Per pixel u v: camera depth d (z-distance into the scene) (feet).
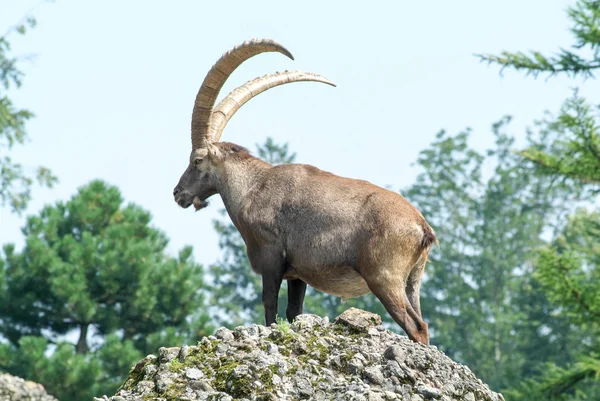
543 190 603.67
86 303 343.05
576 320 249.34
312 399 102.68
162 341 333.83
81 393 313.94
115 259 351.05
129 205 385.91
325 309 521.65
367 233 121.08
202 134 136.77
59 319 355.56
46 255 356.38
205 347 111.14
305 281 127.03
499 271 580.30
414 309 122.62
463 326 554.87
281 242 126.72
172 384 105.70
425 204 611.47
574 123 256.32
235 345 110.73
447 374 109.50
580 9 270.87
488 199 597.93
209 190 136.46
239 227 131.75
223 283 587.27
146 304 350.02
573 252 249.14
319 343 110.83
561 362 513.04
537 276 250.57
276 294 126.72
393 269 119.75
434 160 622.13
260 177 131.85
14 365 312.71
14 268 360.69
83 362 315.17
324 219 123.95
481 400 108.88
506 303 577.84
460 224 601.62
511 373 458.91
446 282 572.10
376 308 499.92
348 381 105.50
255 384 103.71
